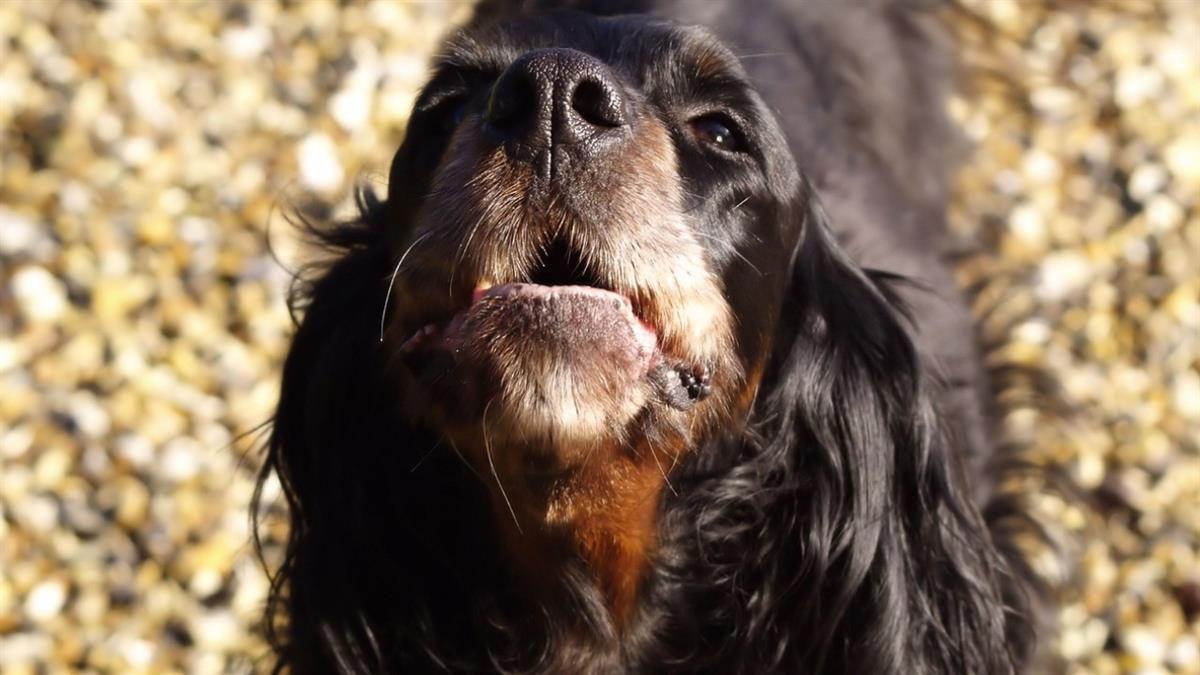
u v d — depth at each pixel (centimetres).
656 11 363
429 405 239
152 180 494
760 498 283
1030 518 376
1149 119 534
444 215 234
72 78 507
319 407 287
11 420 443
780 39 391
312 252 357
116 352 459
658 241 234
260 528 396
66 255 473
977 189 489
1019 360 415
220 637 418
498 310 227
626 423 237
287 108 517
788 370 284
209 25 533
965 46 517
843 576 283
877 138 404
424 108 262
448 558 280
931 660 288
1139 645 430
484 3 366
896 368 295
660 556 279
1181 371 486
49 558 425
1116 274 500
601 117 229
